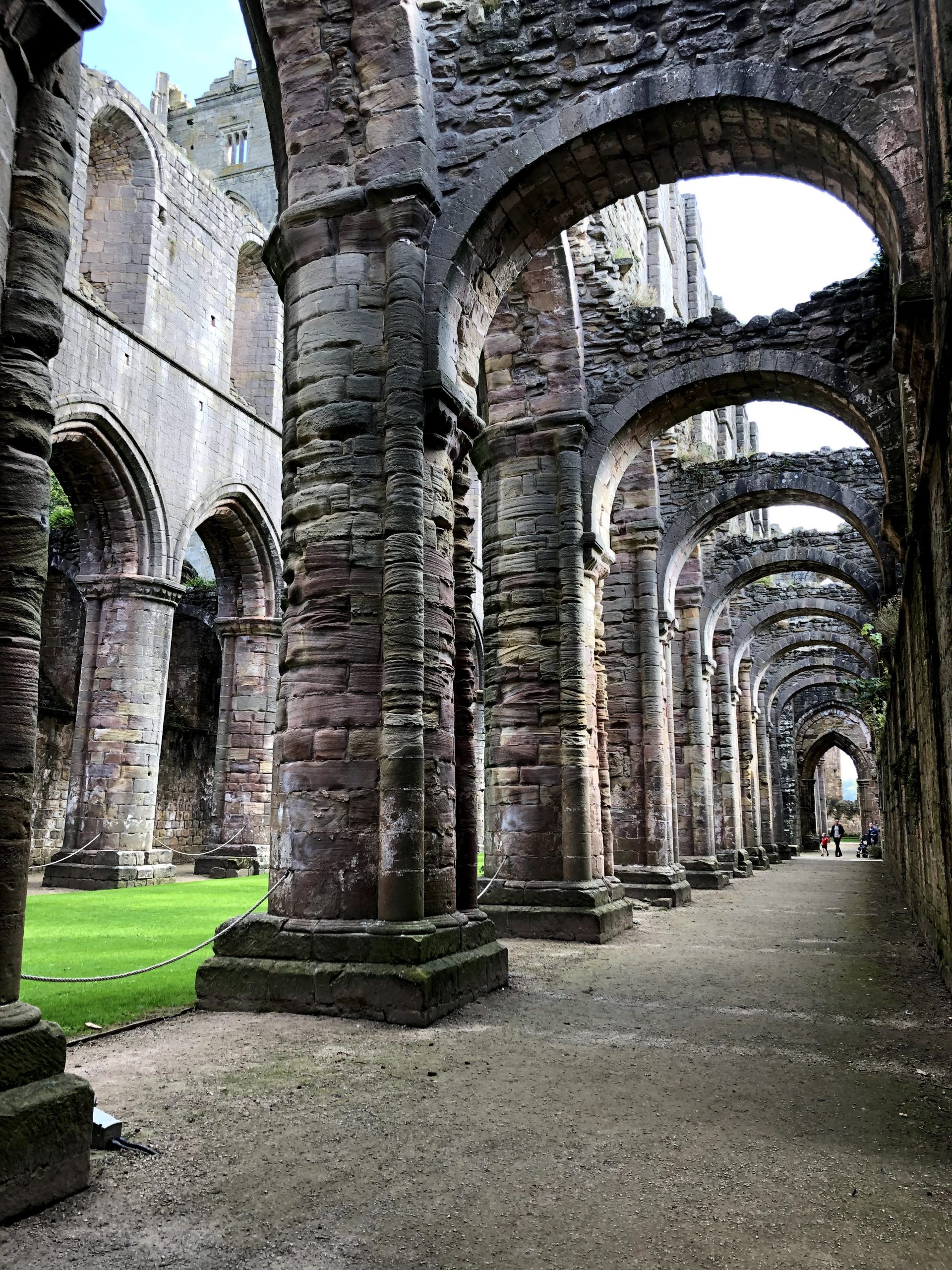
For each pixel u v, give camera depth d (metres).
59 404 17.78
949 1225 3.59
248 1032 6.51
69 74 4.23
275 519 25.00
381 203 8.51
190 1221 3.53
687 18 8.75
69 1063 5.66
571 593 12.88
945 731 7.84
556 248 13.05
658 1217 3.63
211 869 22.55
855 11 8.15
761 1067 5.82
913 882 14.74
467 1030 6.66
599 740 13.66
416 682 7.64
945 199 5.07
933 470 7.20
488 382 13.79
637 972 9.41
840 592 28.16
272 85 9.16
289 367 8.60
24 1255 3.22
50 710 22.86
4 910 3.67
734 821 26.84
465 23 9.38
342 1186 3.88
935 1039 6.59
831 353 13.77
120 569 20.14
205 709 28.34
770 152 8.93
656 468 18.38
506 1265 3.23
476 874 8.81
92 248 20.86
